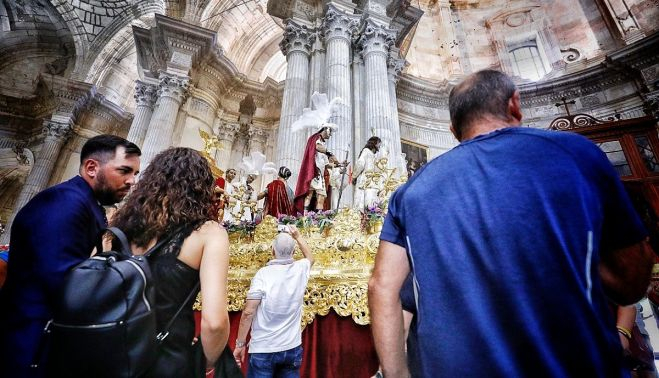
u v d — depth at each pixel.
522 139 0.81
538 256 0.65
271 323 2.23
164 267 1.06
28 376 0.94
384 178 4.62
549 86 12.20
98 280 0.88
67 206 1.18
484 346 0.63
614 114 11.01
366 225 3.62
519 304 0.63
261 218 4.71
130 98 17.56
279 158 7.57
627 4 11.69
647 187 6.13
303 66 8.90
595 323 0.60
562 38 13.12
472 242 0.73
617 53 10.86
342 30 8.85
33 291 1.02
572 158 0.73
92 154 1.40
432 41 15.08
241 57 15.63
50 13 15.64
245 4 14.42
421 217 0.83
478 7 15.02
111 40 16.27
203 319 0.99
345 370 2.89
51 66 16.30
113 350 0.83
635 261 0.73
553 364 0.58
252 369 2.16
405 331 0.91
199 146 12.34
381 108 8.11
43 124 15.11
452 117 1.06
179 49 12.27
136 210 1.17
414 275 0.81
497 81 1.00
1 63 16.25
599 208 0.69
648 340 2.31
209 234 1.17
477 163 0.82
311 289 3.29
